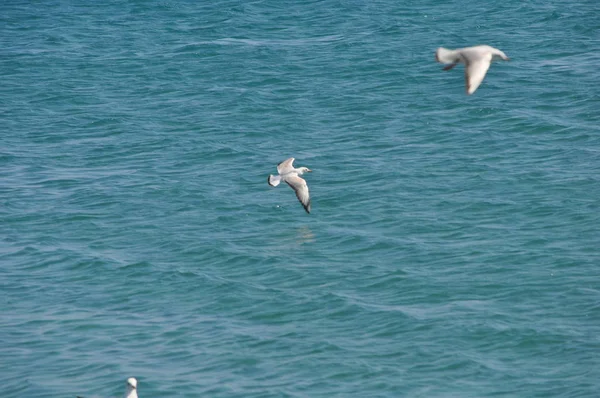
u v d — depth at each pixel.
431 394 28.78
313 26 76.31
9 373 30.58
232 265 38.88
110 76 67.00
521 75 62.25
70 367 30.88
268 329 33.28
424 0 81.94
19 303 36.00
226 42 73.12
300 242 40.94
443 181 47.00
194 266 38.97
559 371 29.86
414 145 52.31
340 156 51.12
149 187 48.06
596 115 54.78
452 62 15.92
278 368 30.47
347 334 32.66
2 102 62.41
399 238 40.78
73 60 70.81
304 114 57.97
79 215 44.84
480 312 33.75
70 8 86.25
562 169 47.72
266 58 68.56
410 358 30.86
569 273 36.62
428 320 33.25
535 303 34.38
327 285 36.53
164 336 32.91
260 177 48.84
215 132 55.88
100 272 38.59
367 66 65.50
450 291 35.59
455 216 42.94
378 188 46.53
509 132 53.34
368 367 30.34
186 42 73.69
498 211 43.19
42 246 41.53
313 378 29.78
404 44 69.75
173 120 58.22
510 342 31.61
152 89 64.06
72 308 35.47
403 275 37.06
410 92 60.56
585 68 62.75
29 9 86.31
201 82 64.81
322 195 45.97
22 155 53.53
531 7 77.50
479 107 57.03
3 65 69.94
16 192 48.06
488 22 74.19
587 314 33.41
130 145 54.62
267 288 36.59
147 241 41.72
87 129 57.53
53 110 60.97
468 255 38.72
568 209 42.84
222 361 30.91
